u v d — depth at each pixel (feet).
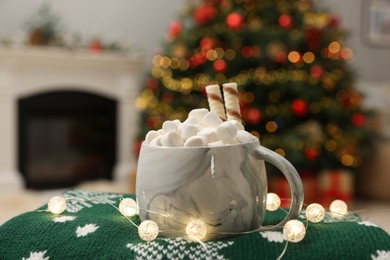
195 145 1.64
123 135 11.74
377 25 15.70
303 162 8.77
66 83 11.10
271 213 2.10
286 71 9.02
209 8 9.20
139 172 1.75
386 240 1.58
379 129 10.54
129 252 1.59
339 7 15.03
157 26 13.00
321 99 9.27
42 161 11.21
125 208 1.96
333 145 9.43
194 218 1.64
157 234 1.64
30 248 1.72
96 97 11.51
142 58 11.75
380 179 9.78
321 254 1.52
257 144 1.76
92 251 1.64
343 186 9.43
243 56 8.96
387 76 15.88
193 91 9.71
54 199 1.99
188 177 1.62
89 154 11.66
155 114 10.18
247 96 8.96
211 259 1.53
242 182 1.67
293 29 9.27
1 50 10.16
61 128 11.34
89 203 2.22
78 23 12.10
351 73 9.89
